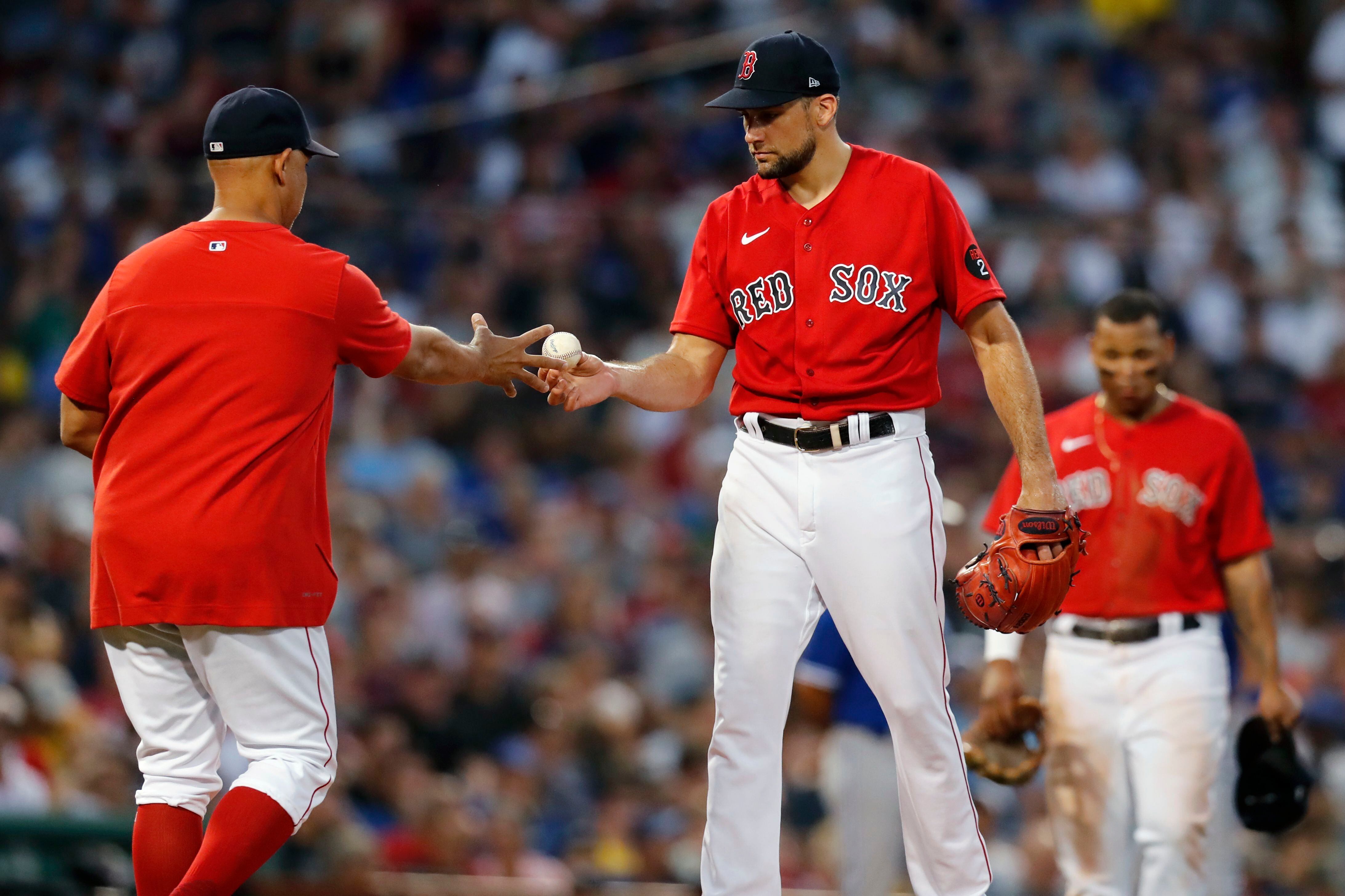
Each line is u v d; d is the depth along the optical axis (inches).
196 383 543.8
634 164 1770.4
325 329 553.3
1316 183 2043.6
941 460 1585.9
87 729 1101.1
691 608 1487.5
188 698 570.6
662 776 1301.7
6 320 1475.1
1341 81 2170.3
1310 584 1483.8
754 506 574.6
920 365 569.6
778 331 570.3
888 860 823.7
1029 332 1662.2
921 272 563.8
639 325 1587.1
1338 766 1317.7
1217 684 741.9
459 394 1590.8
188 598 538.3
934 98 1947.6
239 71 1899.6
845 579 559.8
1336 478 1584.6
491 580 1438.2
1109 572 745.6
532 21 1914.4
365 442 1518.2
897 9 2036.2
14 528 1368.1
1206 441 754.8
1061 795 756.0
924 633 561.6
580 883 1034.7
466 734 1306.6
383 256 1519.4
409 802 1166.3
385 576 1376.7
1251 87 2138.3
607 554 1508.4
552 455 1606.8
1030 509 554.6
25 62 1918.1
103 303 557.6
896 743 569.9
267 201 571.2
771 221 577.9
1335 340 1710.1
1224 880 739.4
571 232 1582.2
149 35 1931.6
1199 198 1982.0
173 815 561.0
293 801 540.7
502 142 1747.0
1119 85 2081.7
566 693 1333.7
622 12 1939.0
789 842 1204.5
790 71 559.2
